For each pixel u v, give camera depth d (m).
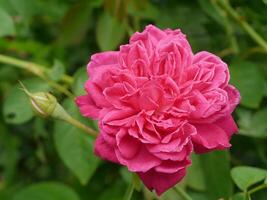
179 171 0.31
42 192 0.44
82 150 0.41
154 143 0.31
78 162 0.41
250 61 0.46
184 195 0.37
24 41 0.51
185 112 0.31
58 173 0.54
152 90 0.31
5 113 0.43
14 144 0.53
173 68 0.32
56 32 0.54
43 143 0.52
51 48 0.50
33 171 0.55
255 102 0.43
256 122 0.43
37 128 0.49
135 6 0.45
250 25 0.48
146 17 0.47
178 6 0.48
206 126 0.32
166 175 0.31
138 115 0.31
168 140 0.31
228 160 0.39
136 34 0.33
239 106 0.44
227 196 0.40
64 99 0.42
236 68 0.43
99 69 0.32
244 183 0.36
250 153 0.48
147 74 0.32
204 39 0.48
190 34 0.48
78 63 0.53
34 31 0.54
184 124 0.31
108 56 0.34
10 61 0.45
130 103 0.32
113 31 0.45
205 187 0.41
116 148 0.31
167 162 0.31
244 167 0.37
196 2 0.48
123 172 0.43
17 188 0.52
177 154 0.30
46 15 0.50
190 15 0.48
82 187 0.50
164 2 0.49
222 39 0.48
